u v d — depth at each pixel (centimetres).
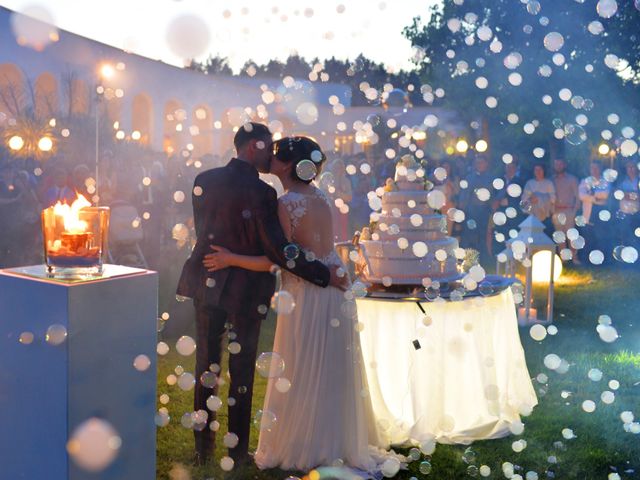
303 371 292
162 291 576
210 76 1550
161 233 805
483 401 334
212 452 303
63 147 880
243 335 287
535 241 582
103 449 203
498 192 955
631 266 884
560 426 349
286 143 289
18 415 206
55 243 202
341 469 286
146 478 223
